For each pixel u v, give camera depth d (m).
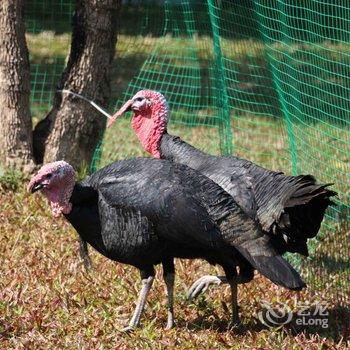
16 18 14.73
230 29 17.28
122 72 22.03
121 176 9.71
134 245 9.64
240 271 10.23
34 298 10.83
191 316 10.66
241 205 9.89
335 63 16.64
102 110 13.88
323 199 9.52
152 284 11.05
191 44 21.66
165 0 21.08
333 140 15.57
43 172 9.75
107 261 12.17
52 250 12.49
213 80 18.23
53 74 21.42
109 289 11.20
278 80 13.03
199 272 11.95
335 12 17.20
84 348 9.53
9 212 13.79
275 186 9.82
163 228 9.47
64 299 10.81
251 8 16.03
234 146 18.39
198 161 10.83
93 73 14.97
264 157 17.86
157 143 11.71
